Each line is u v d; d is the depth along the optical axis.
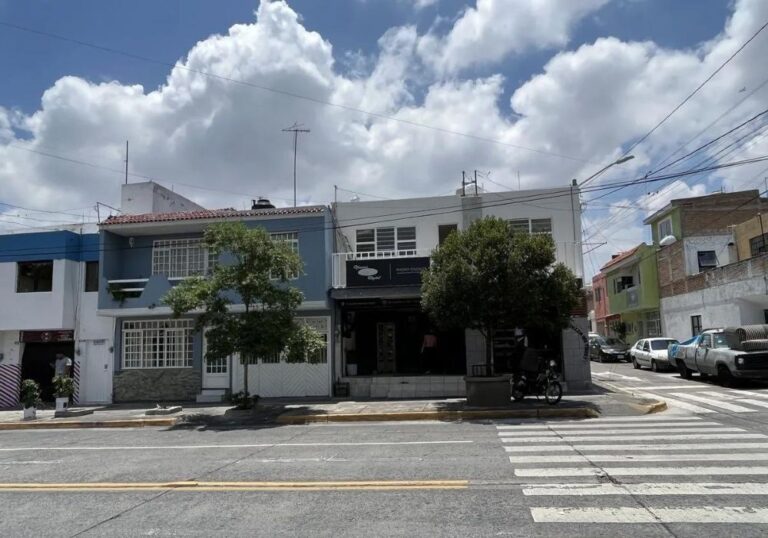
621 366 31.67
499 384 16.23
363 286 20.56
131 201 26.02
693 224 33.03
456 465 8.59
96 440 13.73
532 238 16.14
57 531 6.19
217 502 7.05
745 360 18.67
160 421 16.69
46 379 23.34
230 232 16.83
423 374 21.80
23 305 22.72
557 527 5.62
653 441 10.08
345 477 8.09
